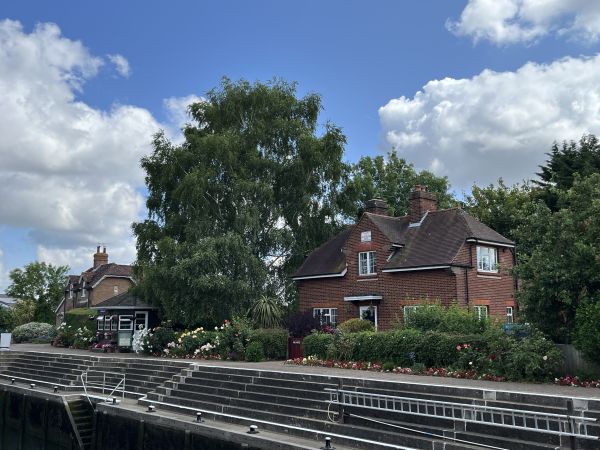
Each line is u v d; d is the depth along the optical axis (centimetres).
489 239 2673
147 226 3581
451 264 2503
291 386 1622
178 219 3419
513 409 1067
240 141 3531
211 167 3388
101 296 5350
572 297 1542
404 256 2742
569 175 3566
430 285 2602
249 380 1770
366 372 1786
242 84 3672
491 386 1388
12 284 7125
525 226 1792
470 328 1883
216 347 2558
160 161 3562
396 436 1195
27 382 2645
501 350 1570
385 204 3231
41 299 6850
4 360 3272
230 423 1477
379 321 2786
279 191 3638
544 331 1605
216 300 3083
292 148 3672
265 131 3603
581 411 1052
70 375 2561
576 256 1539
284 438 1289
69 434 1945
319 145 3566
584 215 1633
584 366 1456
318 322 2486
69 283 6122
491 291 2666
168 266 3164
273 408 1538
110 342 3259
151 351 2847
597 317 1398
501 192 3956
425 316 2016
